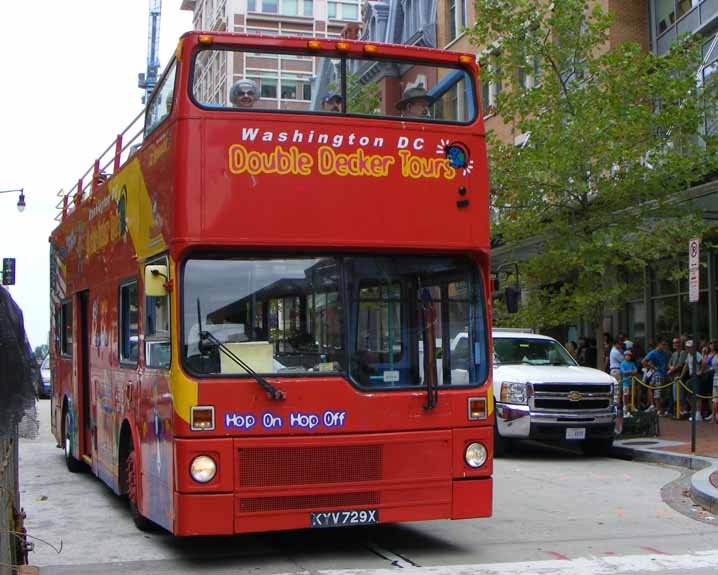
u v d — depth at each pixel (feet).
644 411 60.90
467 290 27.22
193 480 24.16
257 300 25.25
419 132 26.99
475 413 26.58
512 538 30.22
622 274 68.64
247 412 24.57
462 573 24.84
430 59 27.61
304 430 24.97
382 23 138.92
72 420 45.73
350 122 26.35
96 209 39.45
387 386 25.86
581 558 26.96
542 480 44.57
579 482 43.83
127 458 33.24
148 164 28.91
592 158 60.29
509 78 67.62
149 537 30.48
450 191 27.09
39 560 27.09
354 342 25.77
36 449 60.23
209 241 24.97
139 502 29.50
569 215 62.59
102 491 40.98
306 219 25.71
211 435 24.34
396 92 27.30
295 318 25.44
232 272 25.26
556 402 52.34
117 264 34.19
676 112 59.93
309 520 24.94
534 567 25.67
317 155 25.99
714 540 29.94
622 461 52.24
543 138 61.67
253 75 26.16
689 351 70.28
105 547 28.91
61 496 39.58
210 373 24.61
